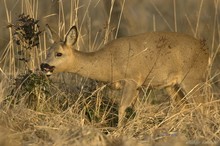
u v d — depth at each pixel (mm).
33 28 20859
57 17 26719
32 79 20422
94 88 21203
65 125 18625
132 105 20859
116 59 20562
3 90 20125
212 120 19172
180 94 21406
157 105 21219
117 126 19531
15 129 18359
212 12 27328
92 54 20547
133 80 20578
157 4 30859
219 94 22328
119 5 26734
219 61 24953
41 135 17938
